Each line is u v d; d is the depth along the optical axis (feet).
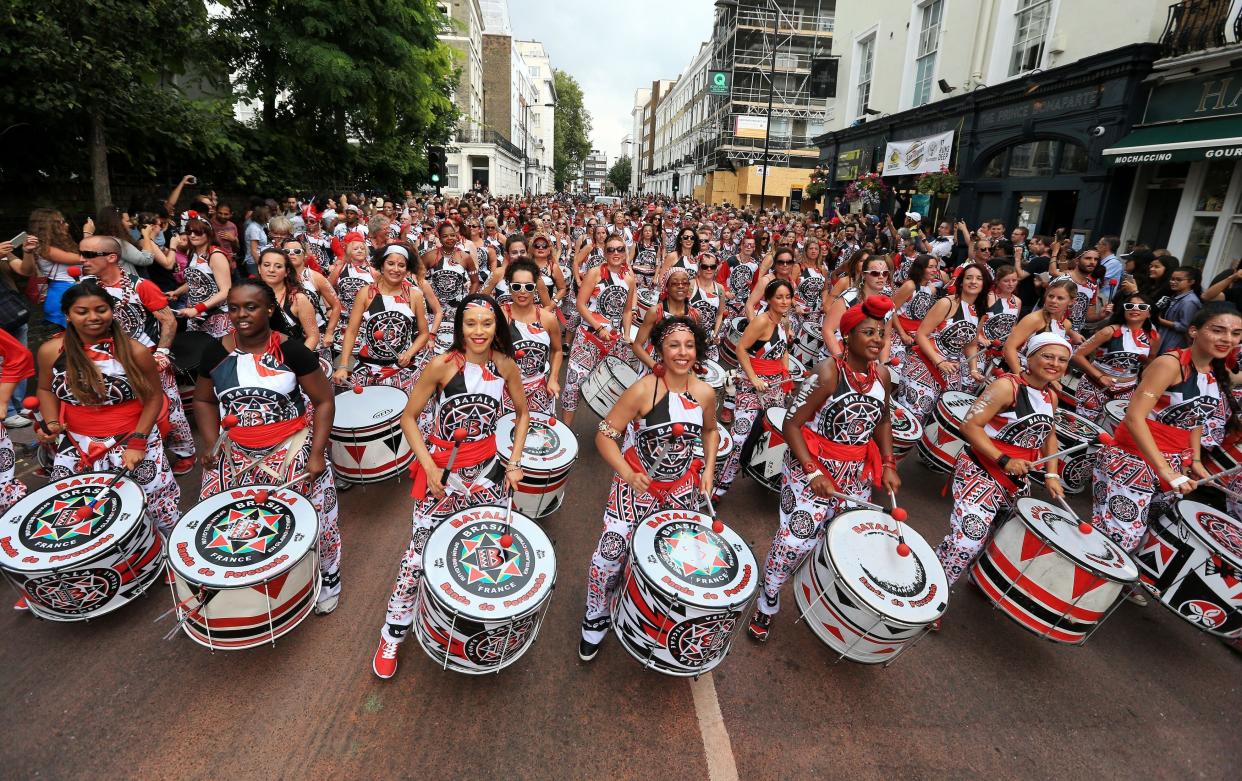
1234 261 35.45
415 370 18.20
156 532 11.23
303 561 9.66
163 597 12.06
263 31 53.98
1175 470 12.85
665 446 10.13
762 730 10.03
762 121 142.00
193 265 20.16
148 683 10.09
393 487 16.94
